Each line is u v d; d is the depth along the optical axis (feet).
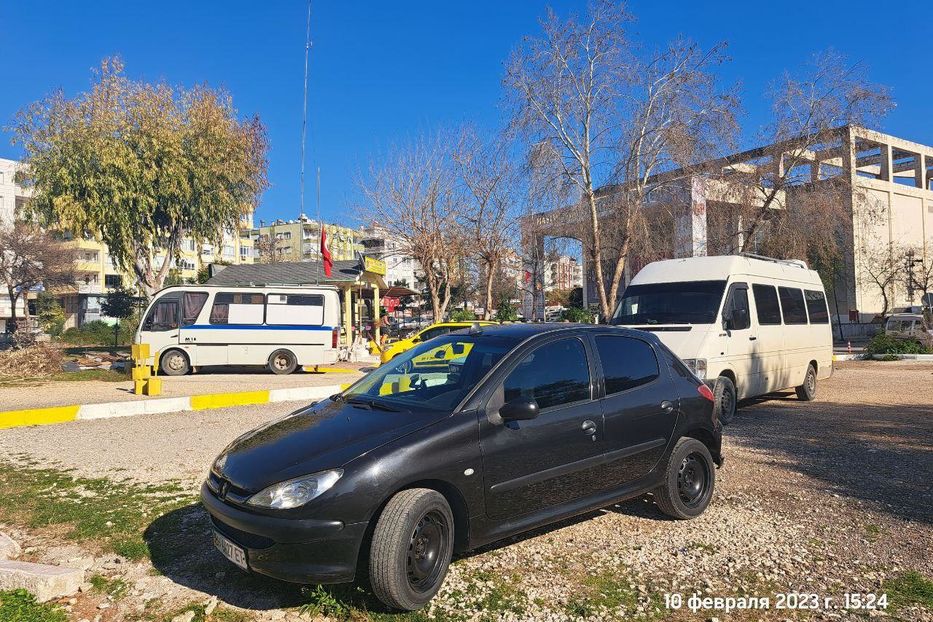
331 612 11.85
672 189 65.21
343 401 15.52
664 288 34.63
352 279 82.33
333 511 11.42
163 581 13.24
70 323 185.78
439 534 12.59
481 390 13.83
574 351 15.90
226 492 12.45
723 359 31.14
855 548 15.12
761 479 21.02
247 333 58.18
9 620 11.59
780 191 73.92
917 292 150.00
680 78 60.95
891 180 147.13
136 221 68.85
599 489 15.37
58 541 15.40
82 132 64.69
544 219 70.03
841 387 47.47
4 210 167.63
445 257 89.20
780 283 38.29
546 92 62.49
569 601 12.46
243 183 77.71
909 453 24.45
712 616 11.98
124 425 30.71
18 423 30.40
